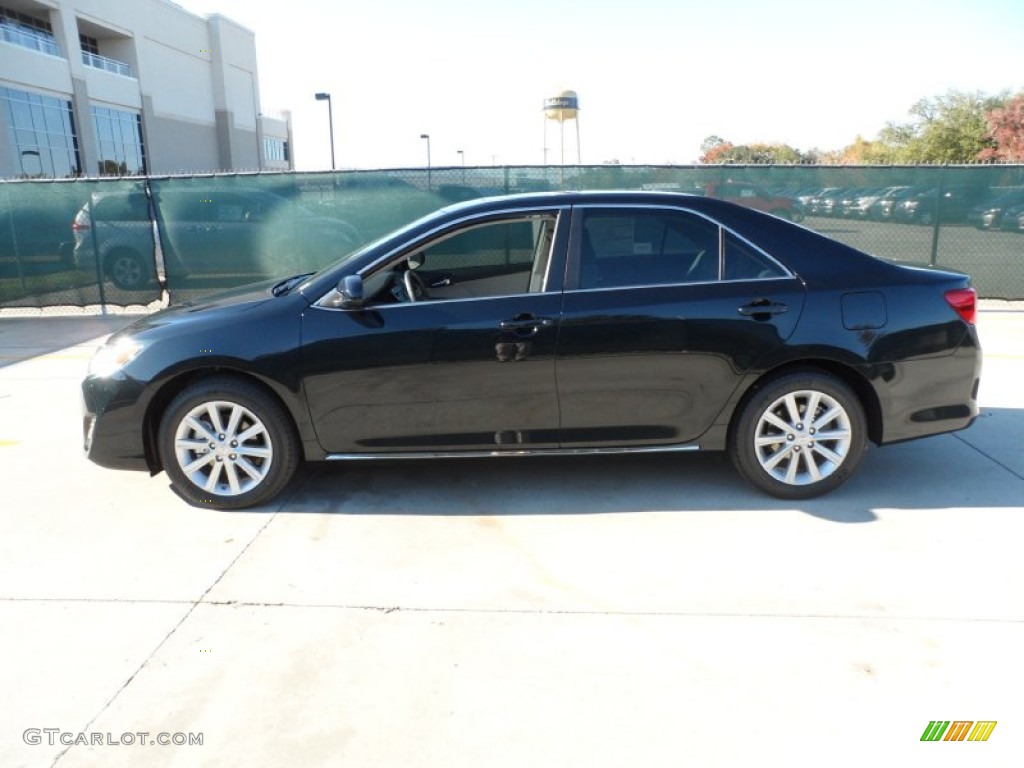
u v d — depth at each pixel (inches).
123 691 106.7
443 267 179.3
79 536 155.3
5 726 100.3
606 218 162.6
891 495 167.5
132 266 430.0
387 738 96.7
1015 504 161.9
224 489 165.5
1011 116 1905.8
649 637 116.8
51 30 1699.1
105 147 1887.3
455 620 122.6
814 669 108.3
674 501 166.6
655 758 92.3
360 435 162.9
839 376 163.9
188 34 2269.9
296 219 414.9
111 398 161.9
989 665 108.4
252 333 158.9
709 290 159.2
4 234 426.9
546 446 164.2
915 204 396.5
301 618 124.0
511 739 96.0
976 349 164.2
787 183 396.5
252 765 92.7
